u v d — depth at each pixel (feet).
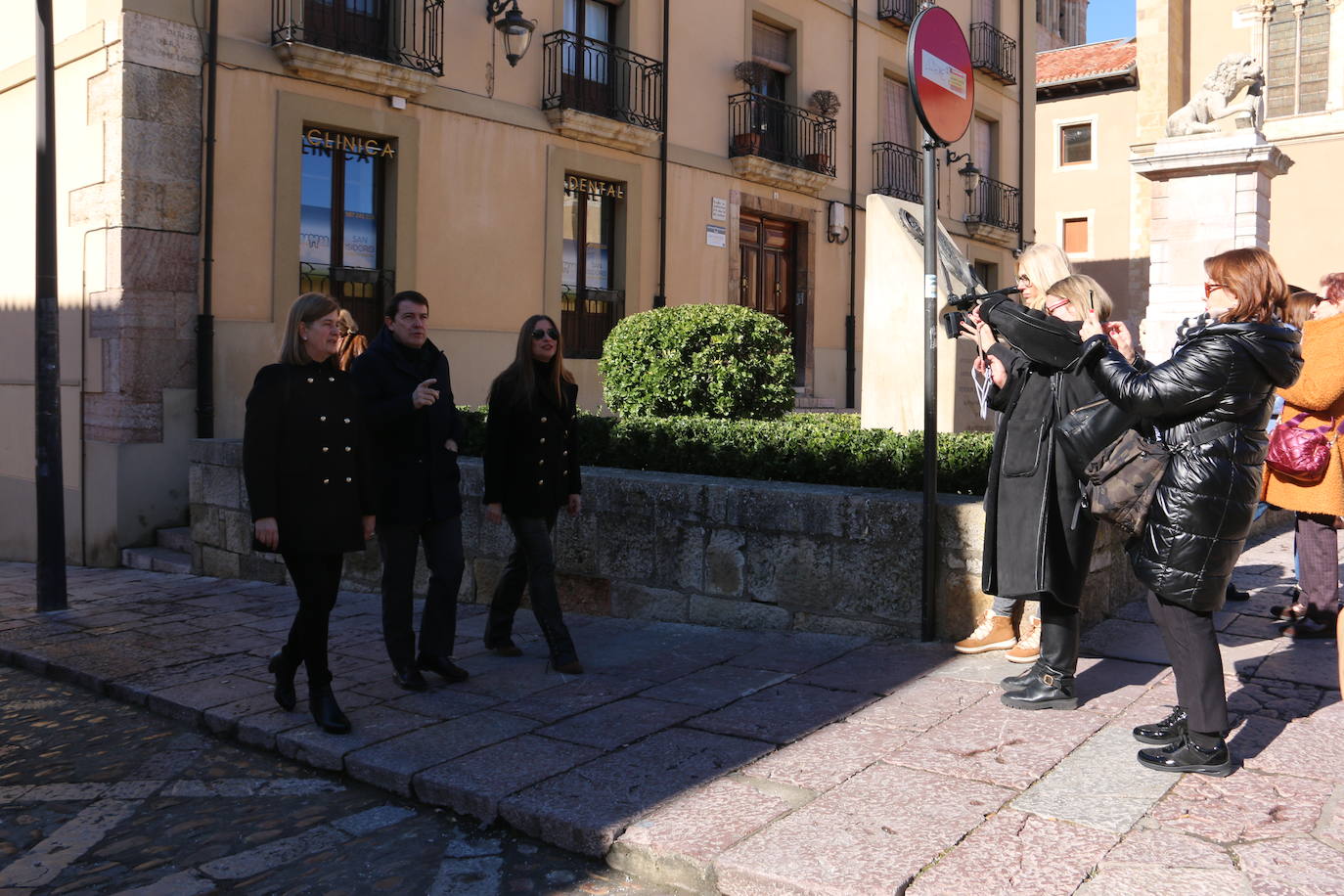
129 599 25.40
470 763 12.59
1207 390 10.52
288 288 34.27
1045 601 13.55
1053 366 12.74
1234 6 82.02
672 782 11.75
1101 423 11.62
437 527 16.15
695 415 27.20
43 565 24.00
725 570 19.44
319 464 13.91
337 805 12.23
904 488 19.07
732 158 49.88
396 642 15.81
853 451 19.65
